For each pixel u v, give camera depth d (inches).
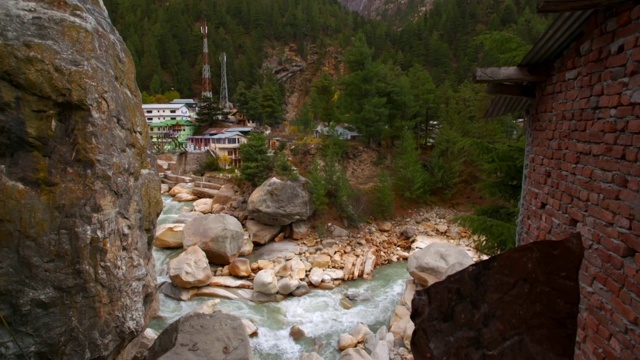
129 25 2876.5
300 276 597.0
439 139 1025.5
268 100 2130.9
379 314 498.3
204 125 1998.0
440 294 86.3
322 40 3326.8
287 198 772.0
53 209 190.1
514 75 179.9
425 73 1273.4
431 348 85.2
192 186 1179.9
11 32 180.5
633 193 105.9
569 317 75.1
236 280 577.3
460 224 367.6
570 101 150.9
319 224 816.9
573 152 146.9
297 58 3201.3
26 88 181.6
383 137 1154.0
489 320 80.4
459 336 82.7
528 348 76.8
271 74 2874.0
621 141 112.4
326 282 588.7
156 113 2054.6
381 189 903.1
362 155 1139.3
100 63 212.8
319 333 451.8
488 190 366.3
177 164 1385.3
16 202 181.2
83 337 199.9
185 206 1015.6
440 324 85.2
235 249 652.7
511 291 79.1
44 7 193.9
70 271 193.8
